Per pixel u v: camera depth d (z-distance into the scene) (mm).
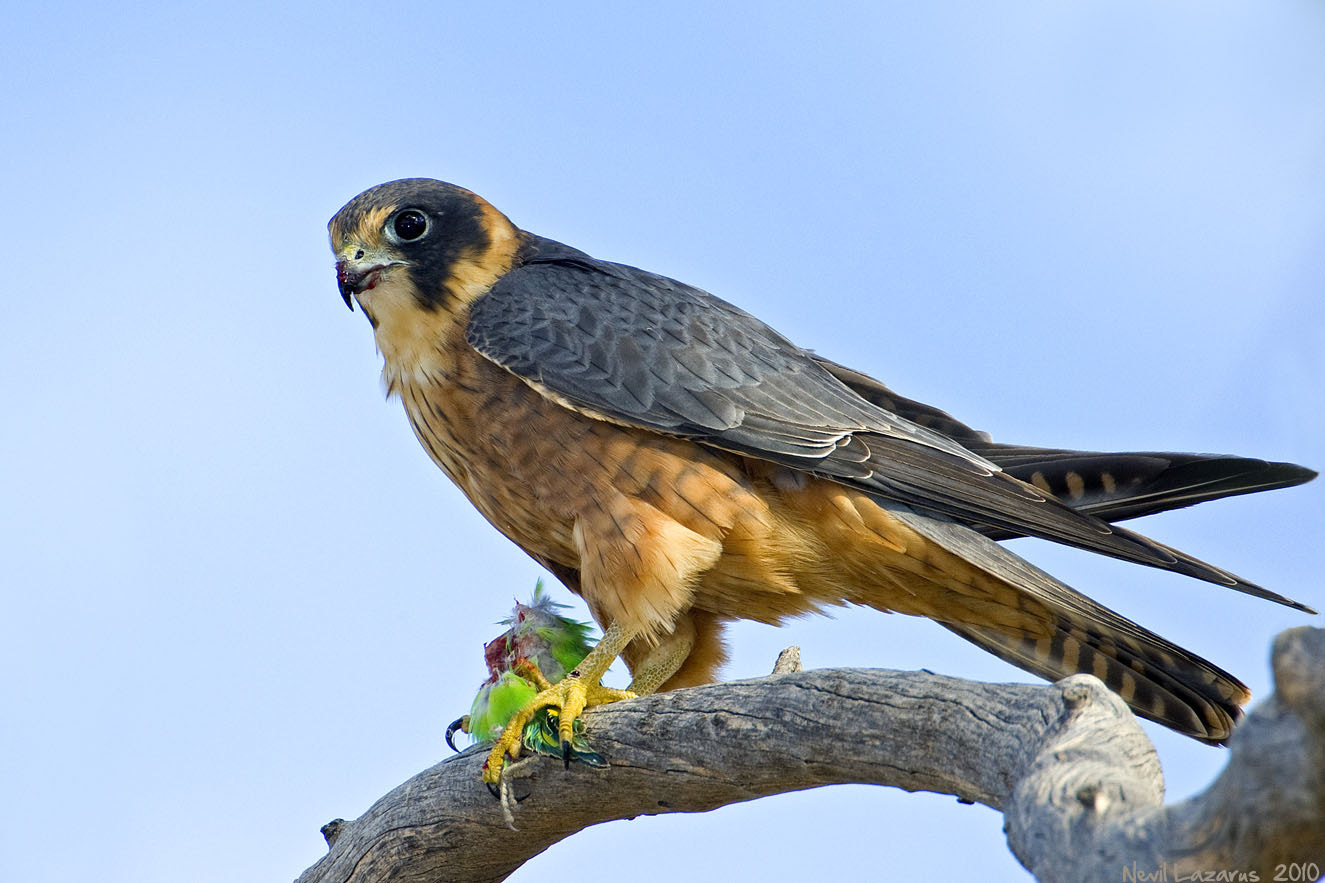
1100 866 4785
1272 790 4203
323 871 9414
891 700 6887
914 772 6785
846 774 7188
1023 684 6504
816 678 7328
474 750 9008
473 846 9000
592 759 8266
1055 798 5281
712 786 7906
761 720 7469
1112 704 5883
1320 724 4023
